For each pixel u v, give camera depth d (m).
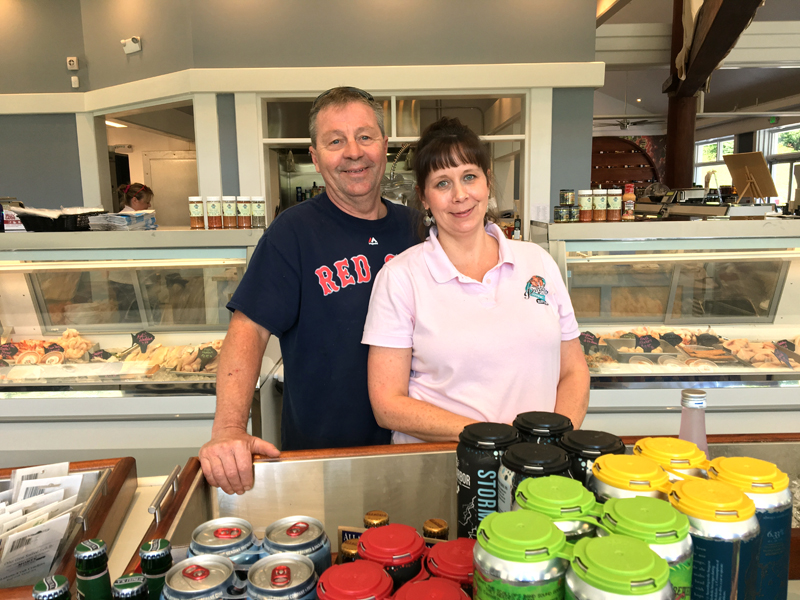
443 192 1.12
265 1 4.28
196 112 4.37
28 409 1.98
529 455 0.63
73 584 0.71
